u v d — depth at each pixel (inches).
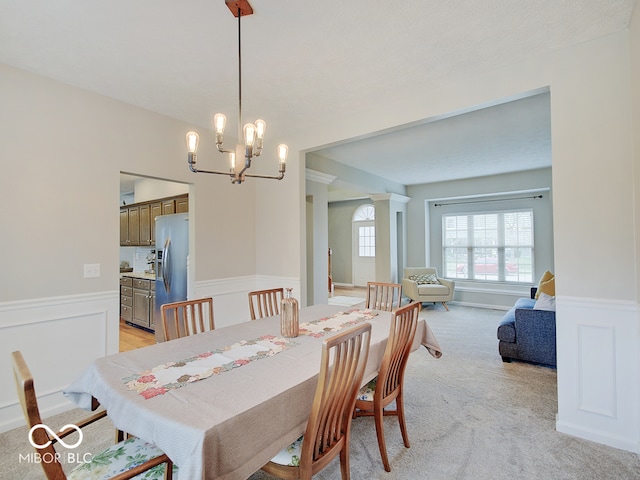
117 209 118.6
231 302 157.4
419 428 92.1
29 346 98.3
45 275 101.7
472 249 275.3
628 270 81.8
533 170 233.9
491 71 102.7
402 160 206.8
